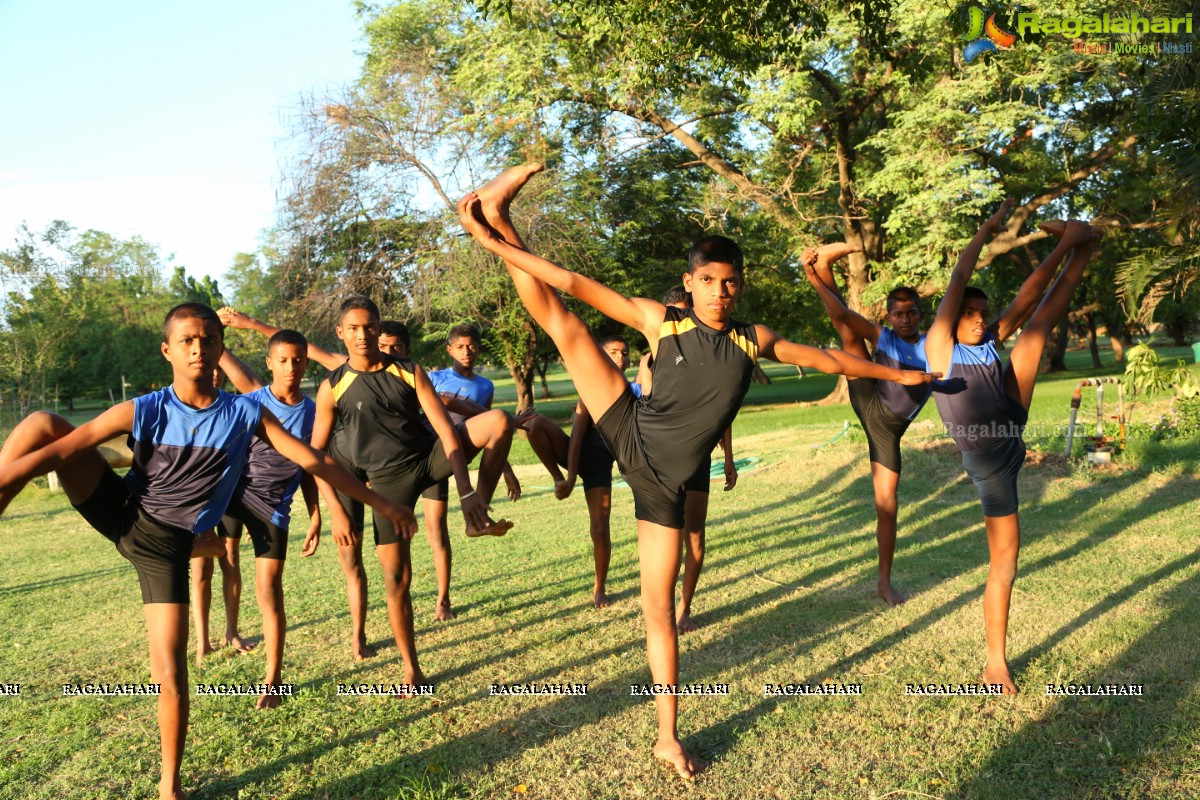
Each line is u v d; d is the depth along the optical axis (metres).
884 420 5.61
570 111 22.95
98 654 5.50
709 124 24.61
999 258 32.75
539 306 3.60
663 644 3.57
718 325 3.54
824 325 37.41
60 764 3.81
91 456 3.29
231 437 3.39
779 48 8.88
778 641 5.02
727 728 3.86
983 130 19.03
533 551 8.07
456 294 22.95
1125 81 17.25
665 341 3.54
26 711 4.46
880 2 8.56
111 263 54.78
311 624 5.93
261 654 5.30
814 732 3.76
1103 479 9.32
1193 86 7.17
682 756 3.48
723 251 3.46
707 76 9.58
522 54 20.16
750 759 3.54
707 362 3.47
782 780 3.35
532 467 15.81
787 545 7.59
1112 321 42.56
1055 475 9.70
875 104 24.41
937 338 4.18
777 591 6.10
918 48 18.45
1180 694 3.86
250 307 39.88
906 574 6.31
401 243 24.14
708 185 25.75
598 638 5.26
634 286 27.33
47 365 24.08
